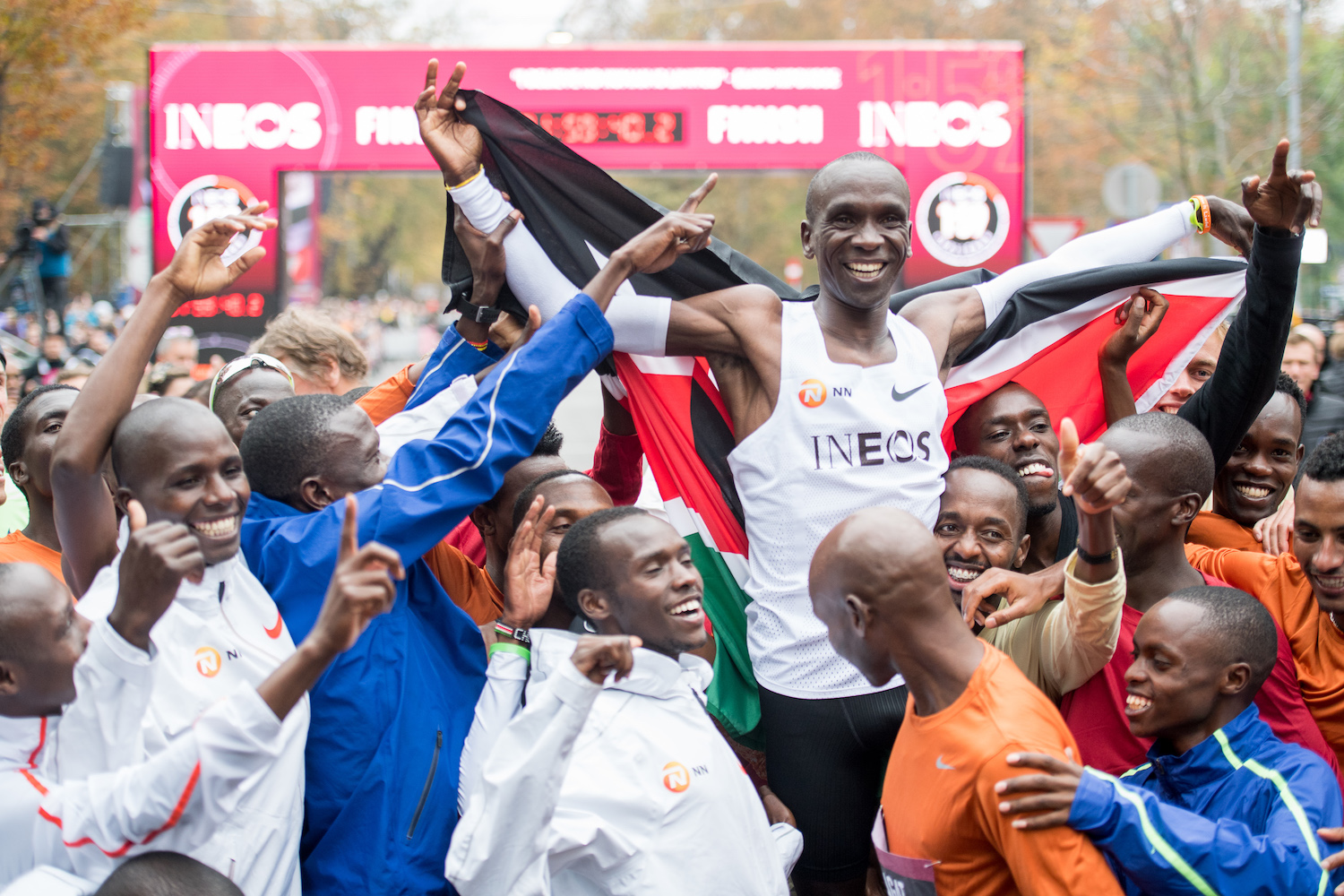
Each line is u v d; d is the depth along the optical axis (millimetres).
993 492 2977
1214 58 23188
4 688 2180
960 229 9773
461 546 3795
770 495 3029
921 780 2158
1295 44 19078
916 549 2105
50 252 12961
